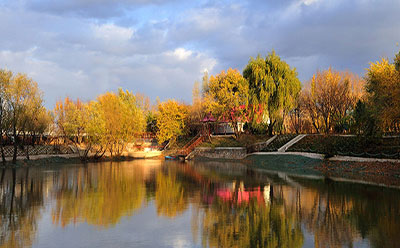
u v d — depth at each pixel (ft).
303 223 49.52
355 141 137.80
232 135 232.53
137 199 69.56
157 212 57.47
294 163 143.64
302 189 80.69
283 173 118.93
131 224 49.57
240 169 138.21
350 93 198.08
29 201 67.67
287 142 180.96
